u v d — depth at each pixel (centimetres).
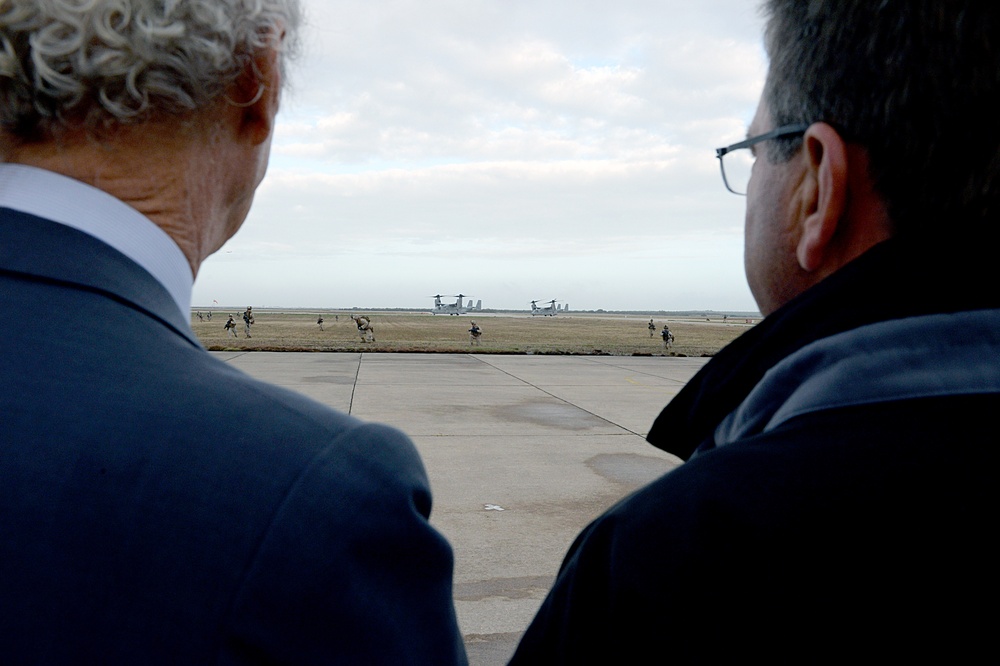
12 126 67
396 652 60
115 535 53
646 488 65
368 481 61
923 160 55
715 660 50
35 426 55
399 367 1598
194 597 53
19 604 52
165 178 71
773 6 75
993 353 52
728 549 51
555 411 972
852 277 59
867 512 48
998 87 52
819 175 64
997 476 47
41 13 61
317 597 55
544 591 349
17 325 59
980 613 45
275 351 2073
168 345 65
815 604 48
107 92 63
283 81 89
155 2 63
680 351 2538
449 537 428
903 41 56
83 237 64
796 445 54
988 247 54
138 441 56
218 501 55
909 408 52
